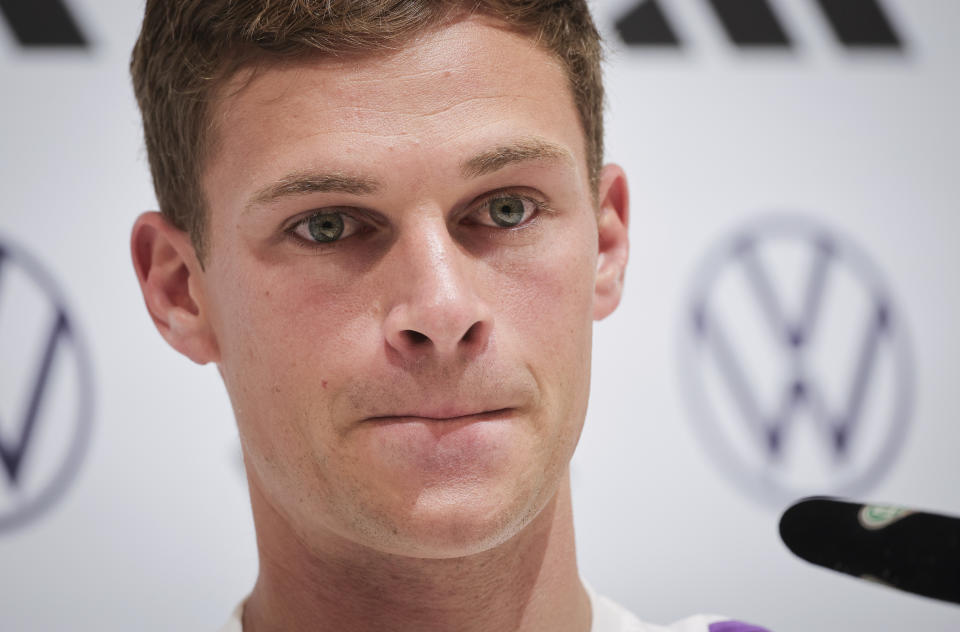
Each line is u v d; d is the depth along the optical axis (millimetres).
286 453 3436
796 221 9141
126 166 8531
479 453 3213
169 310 3990
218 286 3600
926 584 2676
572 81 3699
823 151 9172
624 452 8883
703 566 8852
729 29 9156
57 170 8453
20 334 8367
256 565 8531
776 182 9141
